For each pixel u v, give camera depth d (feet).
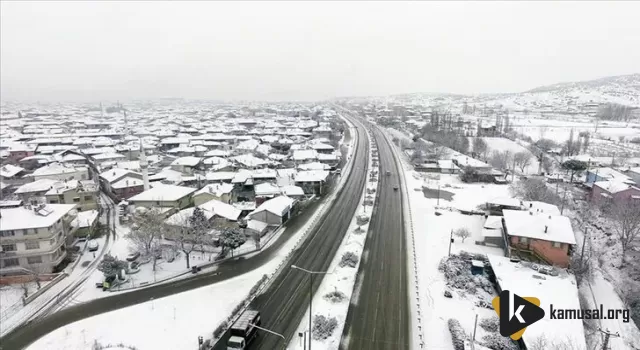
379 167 373.40
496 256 164.25
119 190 264.31
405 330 123.65
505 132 494.18
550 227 166.91
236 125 638.12
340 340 118.32
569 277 148.05
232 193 259.80
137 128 624.59
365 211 243.40
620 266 169.89
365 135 594.65
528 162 344.69
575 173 312.09
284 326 125.49
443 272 161.89
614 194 226.79
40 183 252.42
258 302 140.26
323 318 127.44
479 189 290.56
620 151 382.22
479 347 109.91
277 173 315.58
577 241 193.57
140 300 142.82
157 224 181.06
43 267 159.53
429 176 330.95
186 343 117.70
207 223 185.47
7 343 118.93
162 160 382.01
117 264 155.53
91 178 317.42
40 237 160.45
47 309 137.90
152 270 165.37
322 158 376.07
